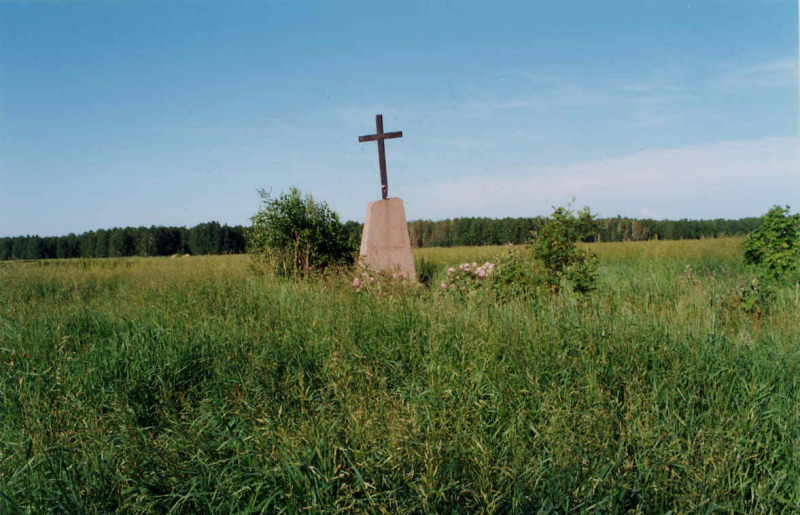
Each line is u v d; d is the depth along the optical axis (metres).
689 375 3.54
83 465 2.63
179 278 8.93
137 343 4.61
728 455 2.63
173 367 4.20
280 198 10.88
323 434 2.65
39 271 12.03
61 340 4.86
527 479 2.46
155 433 3.32
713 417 3.10
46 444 2.79
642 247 15.16
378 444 2.58
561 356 3.82
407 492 2.34
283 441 2.63
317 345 4.49
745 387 3.44
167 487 2.55
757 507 2.48
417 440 2.55
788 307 6.24
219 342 4.65
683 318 4.95
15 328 5.32
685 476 2.52
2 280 10.44
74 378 3.96
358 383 3.58
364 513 2.21
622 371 3.63
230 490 2.46
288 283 8.28
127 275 11.73
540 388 3.47
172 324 5.16
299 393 3.46
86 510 2.36
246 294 7.11
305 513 2.27
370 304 5.54
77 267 13.64
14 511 2.26
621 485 2.41
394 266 9.68
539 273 6.68
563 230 6.66
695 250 13.80
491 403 3.46
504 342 4.15
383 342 4.48
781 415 3.09
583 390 3.38
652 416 3.06
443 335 4.48
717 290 7.21
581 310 5.10
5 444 3.01
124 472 2.65
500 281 6.89
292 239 10.55
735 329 5.25
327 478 2.33
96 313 5.99
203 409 3.50
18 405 3.52
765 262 8.92
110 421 3.24
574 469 2.47
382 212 9.70
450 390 3.31
